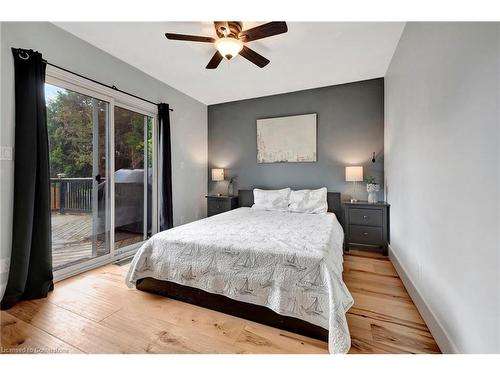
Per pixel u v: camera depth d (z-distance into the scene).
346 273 2.39
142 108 3.10
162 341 1.40
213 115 4.47
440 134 1.38
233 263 1.68
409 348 1.33
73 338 1.42
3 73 1.78
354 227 3.05
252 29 1.82
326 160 3.64
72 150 2.35
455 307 1.19
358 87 3.42
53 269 2.18
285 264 1.54
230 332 1.49
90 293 1.97
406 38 2.07
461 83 1.14
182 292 1.85
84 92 2.38
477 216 1.01
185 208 3.95
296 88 3.68
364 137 3.40
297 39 2.31
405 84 2.11
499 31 0.87
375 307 1.76
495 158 0.89
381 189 3.31
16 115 1.82
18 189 1.81
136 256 2.01
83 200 2.46
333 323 1.27
